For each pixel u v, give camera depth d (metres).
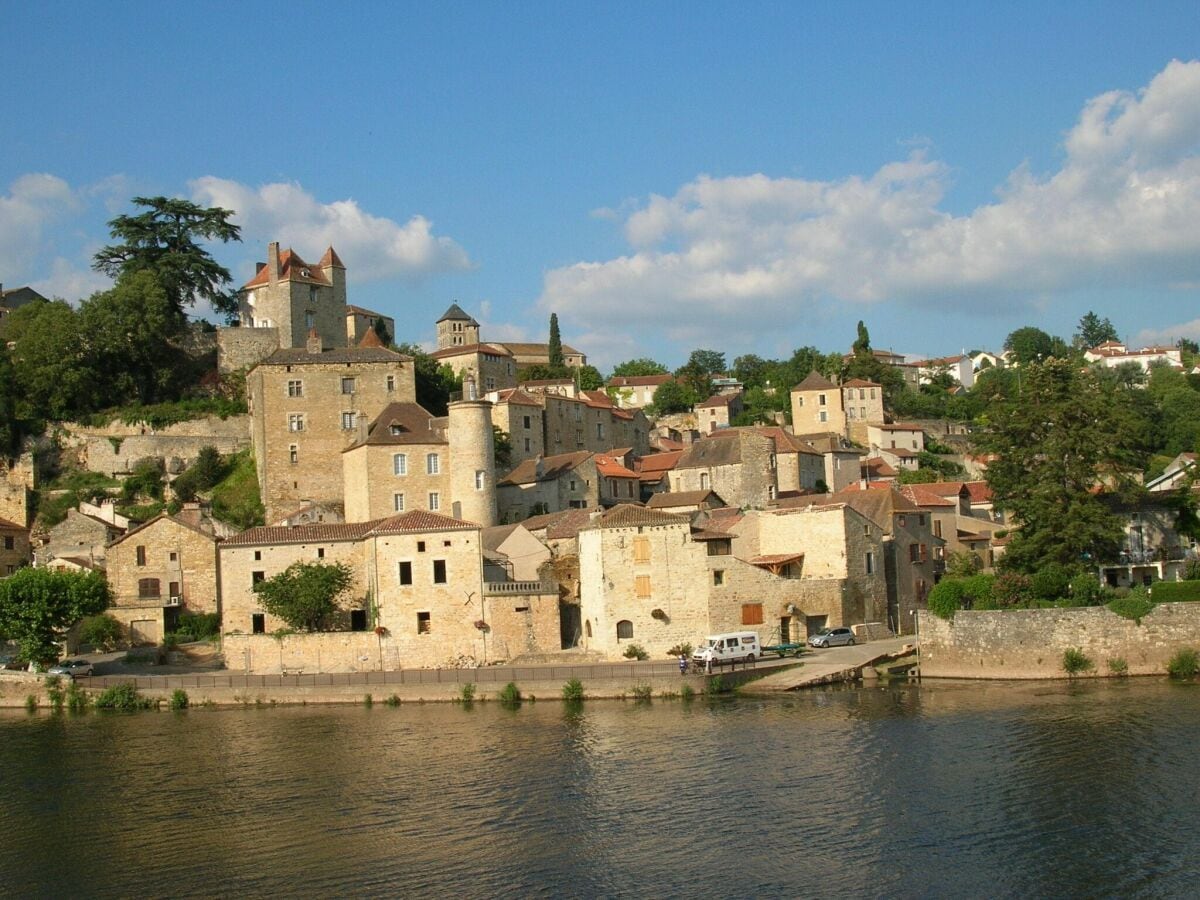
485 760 67.50
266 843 55.53
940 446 198.38
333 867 52.09
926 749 66.00
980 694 79.81
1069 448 93.56
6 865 54.12
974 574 102.44
